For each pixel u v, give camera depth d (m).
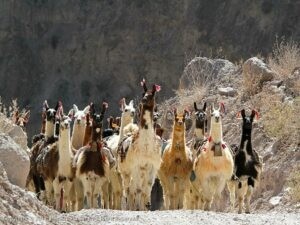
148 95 49.12
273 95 69.69
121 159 50.53
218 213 40.66
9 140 40.44
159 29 129.12
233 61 122.12
